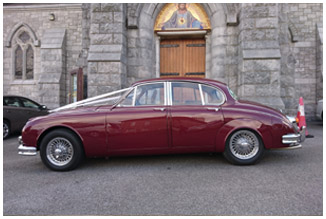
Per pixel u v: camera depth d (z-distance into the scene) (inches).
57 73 497.7
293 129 150.4
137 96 154.6
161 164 157.1
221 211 93.7
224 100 154.8
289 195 106.6
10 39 530.9
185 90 155.9
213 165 152.9
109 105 155.0
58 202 103.7
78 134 144.0
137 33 319.0
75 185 122.7
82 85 324.2
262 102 276.1
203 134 148.6
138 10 313.0
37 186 122.3
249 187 116.0
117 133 146.6
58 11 518.3
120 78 292.0
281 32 317.1
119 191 114.1
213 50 319.6
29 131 146.0
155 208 97.0
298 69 439.5
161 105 152.1
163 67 351.6
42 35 519.5
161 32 332.5
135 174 138.1
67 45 514.0
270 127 146.6
